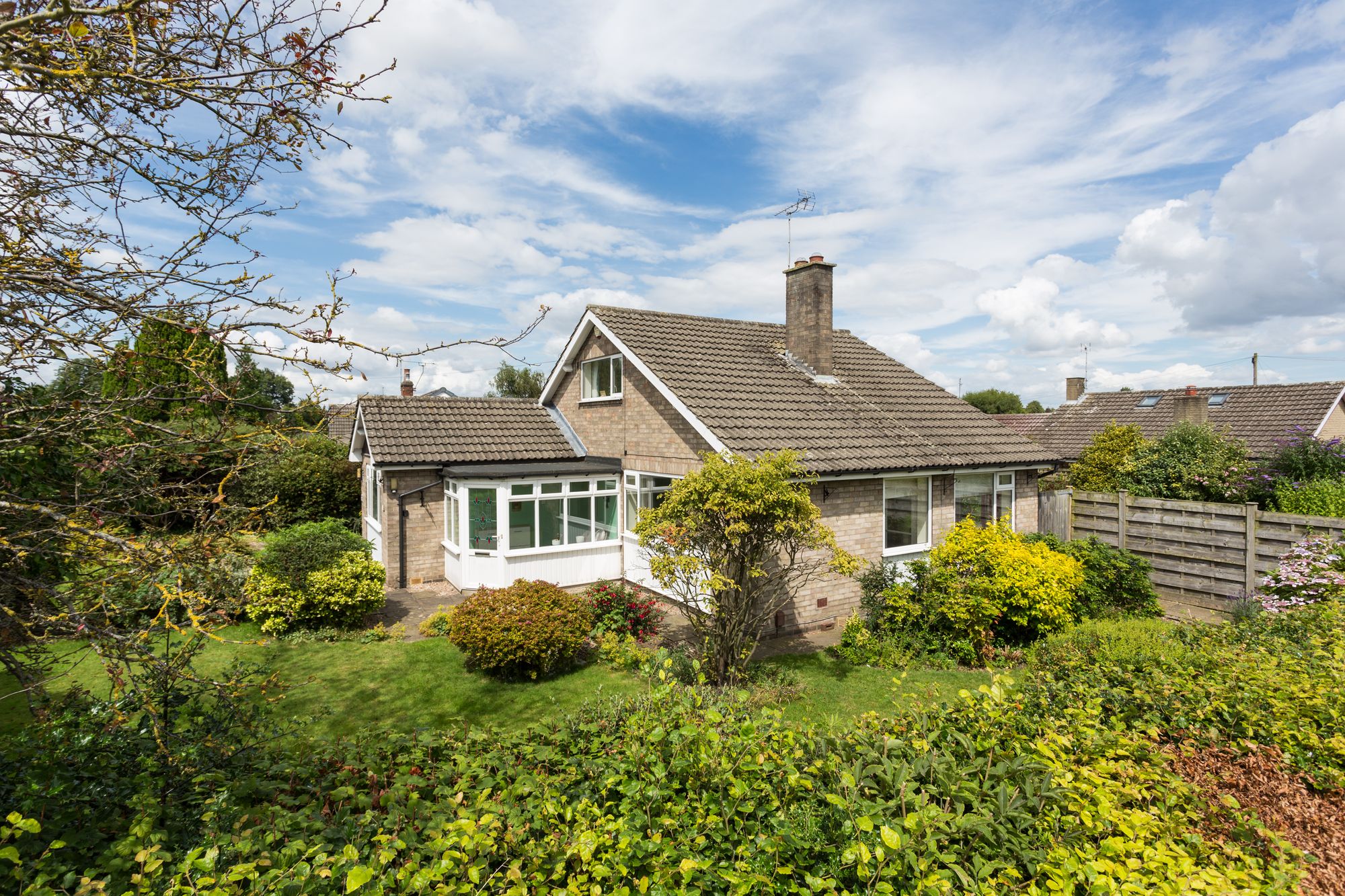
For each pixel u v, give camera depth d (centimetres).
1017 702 522
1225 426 2059
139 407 438
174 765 459
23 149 410
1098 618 1175
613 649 1048
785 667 1017
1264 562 1207
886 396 1606
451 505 1559
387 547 1545
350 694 910
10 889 335
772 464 903
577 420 1764
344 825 423
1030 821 363
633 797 396
